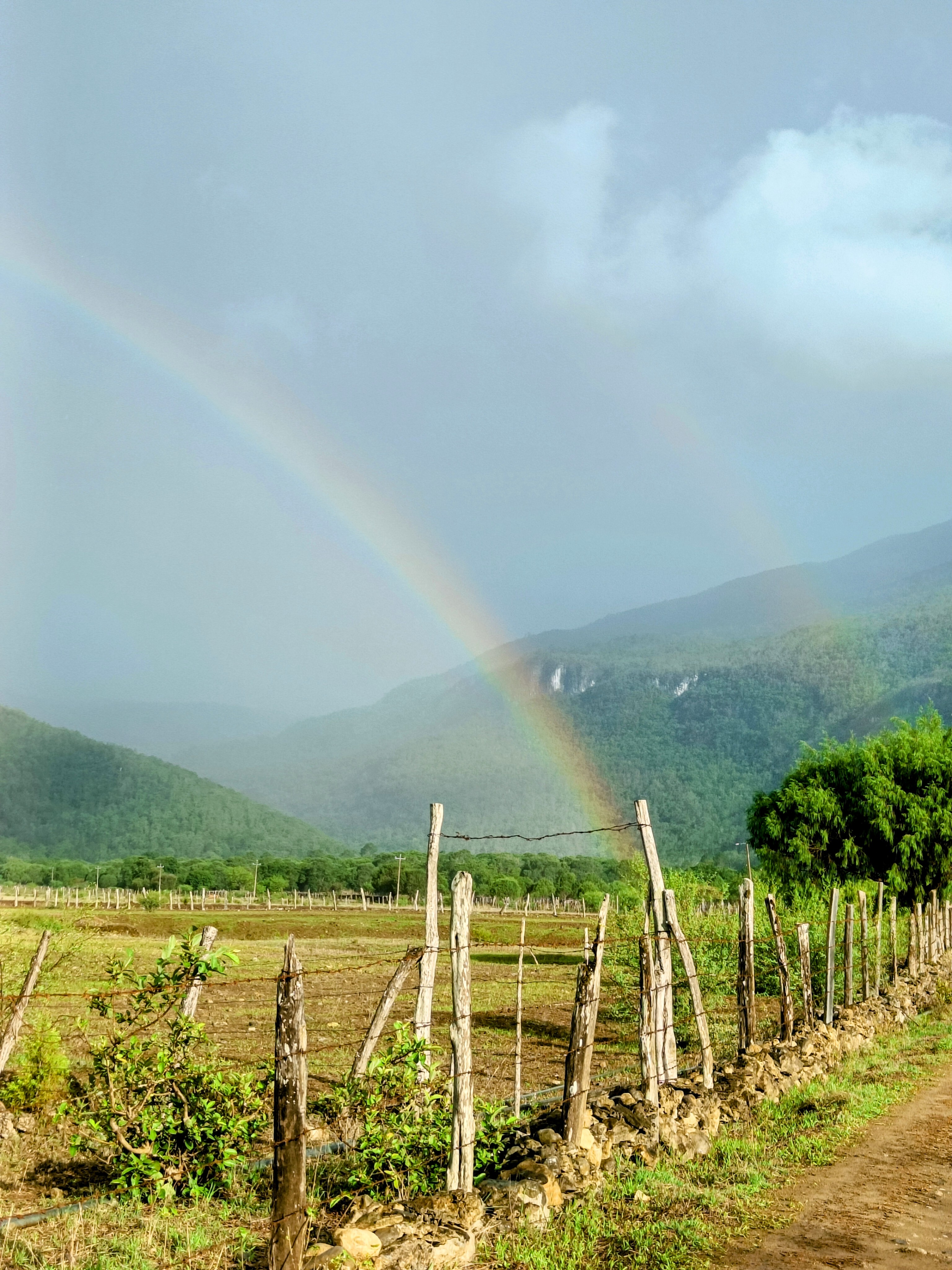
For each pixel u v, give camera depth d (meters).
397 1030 9.23
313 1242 6.95
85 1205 8.33
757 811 33.03
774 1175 9.67
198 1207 8.27
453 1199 7.69
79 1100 8.94
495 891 102.69
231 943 46.56
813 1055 14.66
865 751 32.38
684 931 19.53
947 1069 15.63
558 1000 24.75
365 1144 8.44
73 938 15.30
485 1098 12.87
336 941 52.16
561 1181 8.63
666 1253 7.46
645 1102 10.50
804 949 16.12
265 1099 9.38
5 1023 11.66
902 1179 9.52
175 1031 9.45
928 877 30.39
